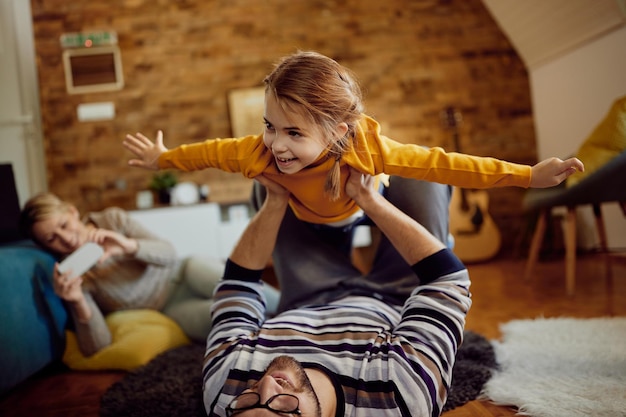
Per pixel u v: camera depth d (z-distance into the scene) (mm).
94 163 4660
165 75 4738
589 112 4051
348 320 1054
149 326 2066
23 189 4203
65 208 2061
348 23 4852
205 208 4316
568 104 4328
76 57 4660
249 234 1175
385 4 4879
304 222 1510
